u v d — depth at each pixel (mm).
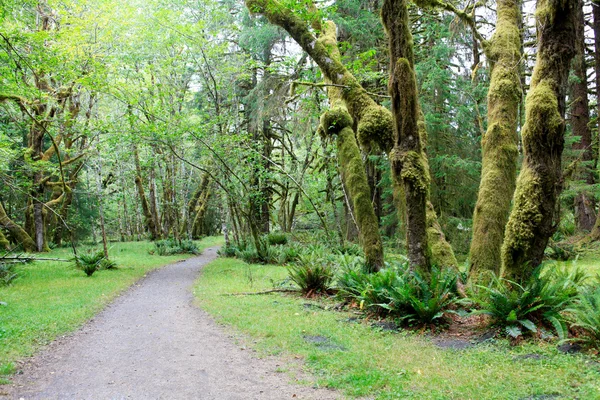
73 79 13812
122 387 4719
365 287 7703
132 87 16438
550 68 6430
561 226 21547
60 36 13078
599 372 4305
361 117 10258
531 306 5859
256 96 21062
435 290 6633
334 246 17062
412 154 7324
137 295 11250
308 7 11516
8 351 5898
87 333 7215
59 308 8727
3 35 10477
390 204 18188
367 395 4195
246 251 18688
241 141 17688
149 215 31516
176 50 18812
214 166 17828
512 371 4566
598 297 5266
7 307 8773
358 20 16469
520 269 6590
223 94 20672
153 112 15797
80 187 27609
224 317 7852
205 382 4789
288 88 18734
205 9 17109
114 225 39688
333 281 9852
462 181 16016
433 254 8688
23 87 11789
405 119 7289
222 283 12398
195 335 6848
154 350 6098
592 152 18531
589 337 5094
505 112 8211
